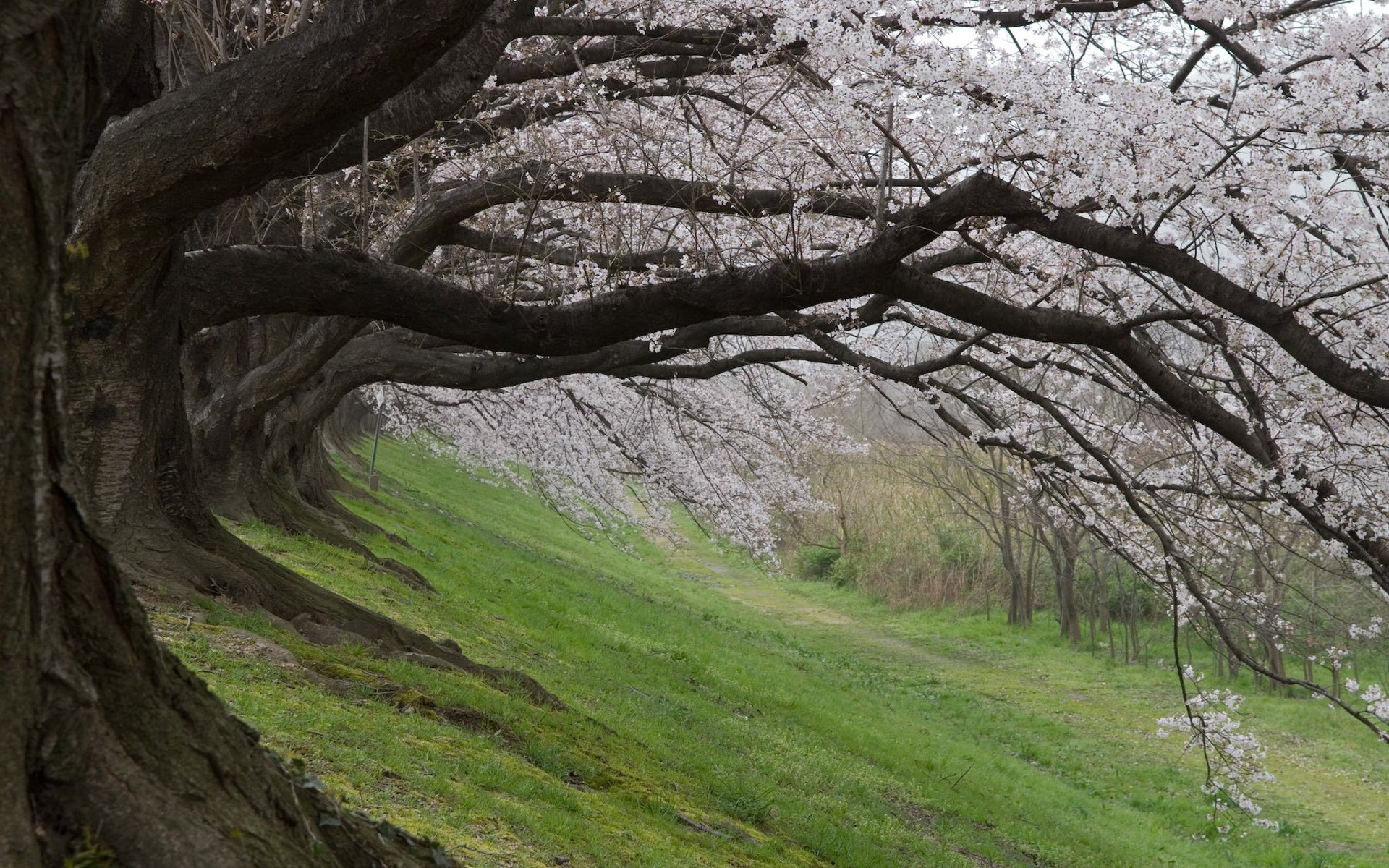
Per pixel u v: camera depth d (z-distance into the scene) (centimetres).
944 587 4428
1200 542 1287
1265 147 855
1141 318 777
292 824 291
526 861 512
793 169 974
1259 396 997
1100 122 796
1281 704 2962
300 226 1197
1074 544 3000
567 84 979
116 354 716
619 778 808
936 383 1174
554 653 1410
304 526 1436
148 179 582
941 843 1212
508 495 4569
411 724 678
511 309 789
